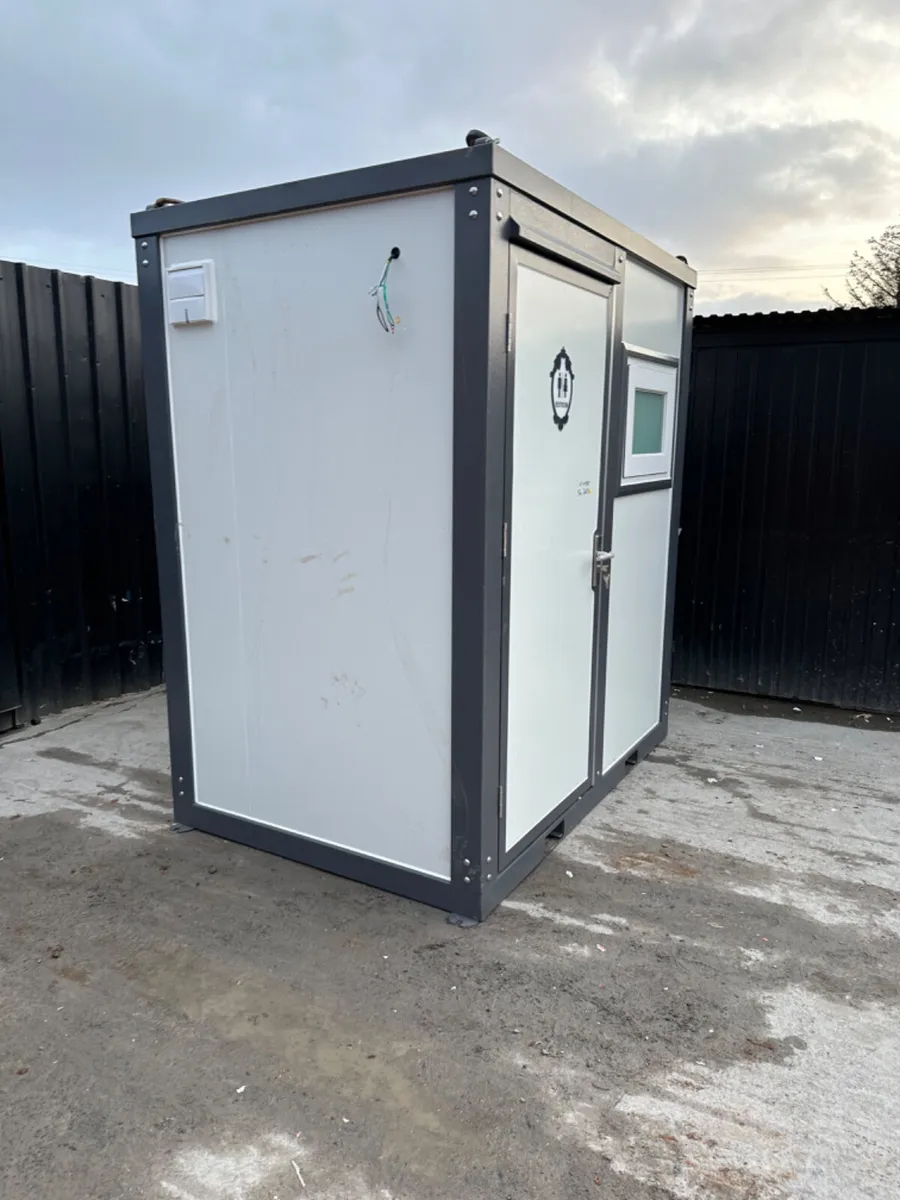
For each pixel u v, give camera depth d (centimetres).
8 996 217
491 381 219
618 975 227
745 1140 170
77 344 440
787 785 366
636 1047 198
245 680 287
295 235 244
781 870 288
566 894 270
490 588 232
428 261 221
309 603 265
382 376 236
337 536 255
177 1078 187
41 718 443
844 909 263
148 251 274
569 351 264
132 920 254
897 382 434
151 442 289
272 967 229
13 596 421
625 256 301
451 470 229
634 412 328
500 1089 184
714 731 438
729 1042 200
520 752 263
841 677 472
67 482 443
